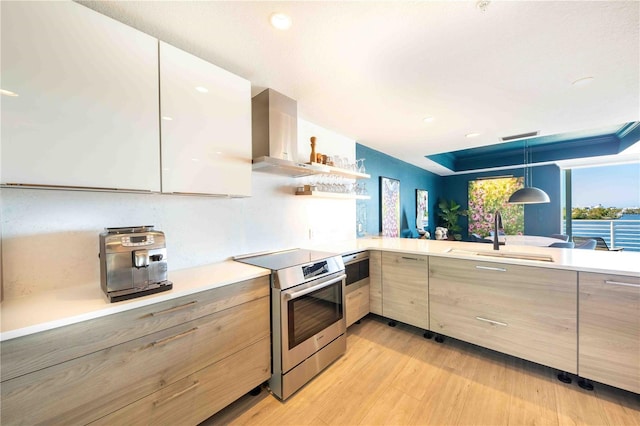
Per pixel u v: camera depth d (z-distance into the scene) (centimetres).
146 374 114
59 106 105
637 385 146
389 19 130
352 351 216
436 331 228
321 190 265
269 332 167
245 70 177
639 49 152
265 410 154
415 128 302
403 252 247
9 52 95
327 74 183
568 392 164
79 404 97
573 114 256
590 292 159
